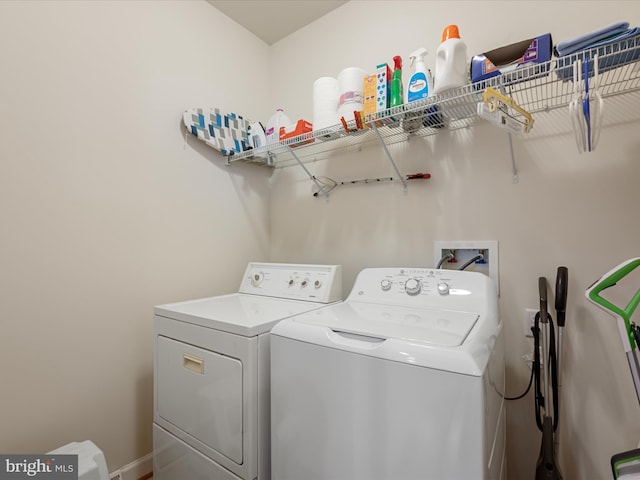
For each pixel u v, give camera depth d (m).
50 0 1.30
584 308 1.22
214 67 1.95
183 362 1.26
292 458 0.99
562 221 1.27
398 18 1.71
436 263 1.55
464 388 0.72
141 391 1.56
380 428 0.82
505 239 1.39
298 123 1.70
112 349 1.47
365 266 1.82
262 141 1.92
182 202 1.76
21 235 1.22
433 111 1.36
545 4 1.31
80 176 1.38
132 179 1.55
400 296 1.32
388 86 1.38
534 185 1.33
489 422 0.80
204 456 1.17
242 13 2.02
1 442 1.17
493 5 1.43
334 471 0.90
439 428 0.74
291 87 2.19
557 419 1.15
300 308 1.37
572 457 1.23
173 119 1.73
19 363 1.21
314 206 2.05
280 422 1.02
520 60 1.12
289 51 2.21
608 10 1.20
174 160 1.73
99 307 1.43
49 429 1.28
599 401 1.19
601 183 1.20
